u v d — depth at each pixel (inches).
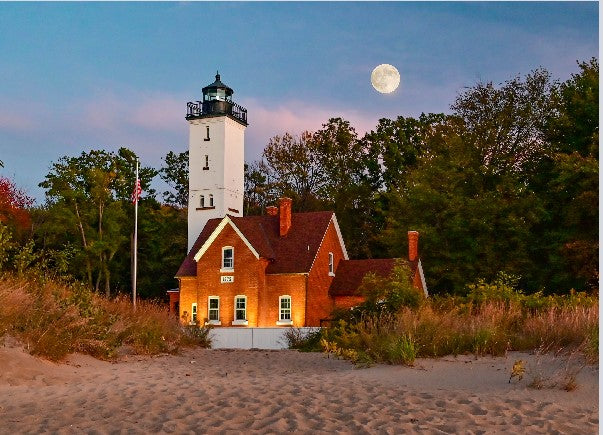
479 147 1921.8
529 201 1649.9
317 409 347.6
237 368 619.8
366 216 2556.6
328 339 911.0
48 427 304.3
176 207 2832.2
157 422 316.8
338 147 2709.2
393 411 344.5
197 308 1724.9
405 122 2696.9
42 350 517.7
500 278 1034.7
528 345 606.9
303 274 1643.7
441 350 585.3
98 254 2298.2
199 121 2204.7
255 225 1755.7
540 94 1943.9
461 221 1681.8
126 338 731.4
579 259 1492.4
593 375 429.7
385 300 898.7
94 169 2332.7
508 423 320.5
